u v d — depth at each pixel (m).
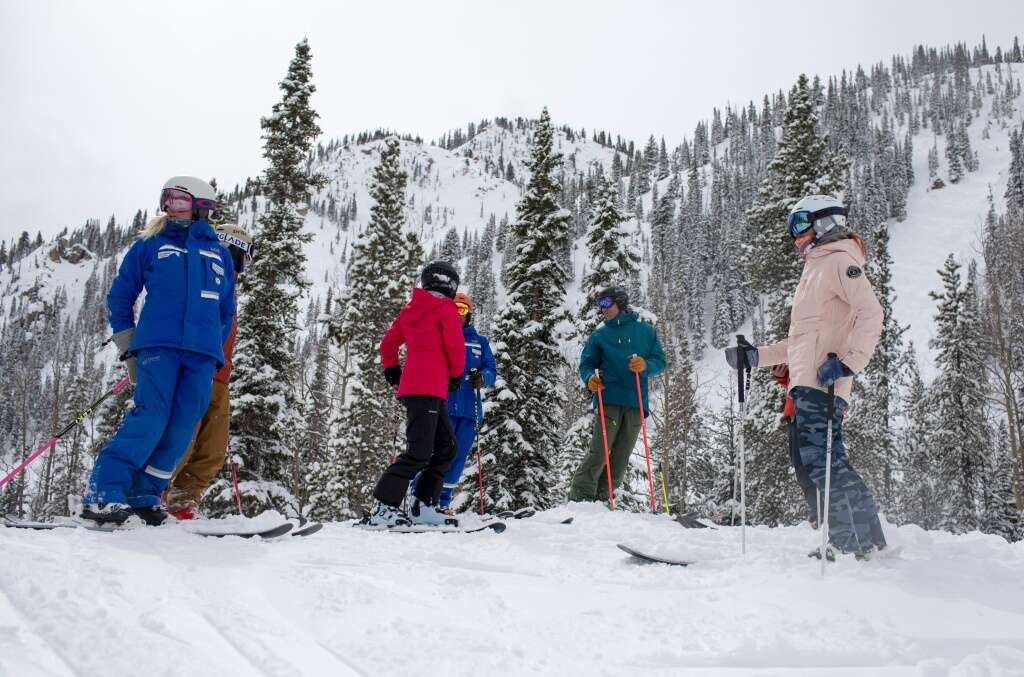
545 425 15.74
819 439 3.56
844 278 3.55
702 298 78.06
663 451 20.55
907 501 26.58
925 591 2.80
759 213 22.36
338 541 4.11
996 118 132.50
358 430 21.72
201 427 5.05
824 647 2.22
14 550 2.94
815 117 20.31
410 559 3.71
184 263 4.12
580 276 87.06
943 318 26.16
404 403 5.08
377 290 23.55
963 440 24.92
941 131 130.25
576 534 4.70
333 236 195.38
